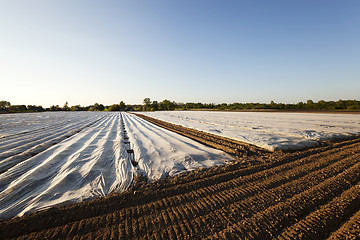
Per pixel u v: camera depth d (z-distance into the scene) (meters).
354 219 2.60
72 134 12.02
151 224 2.65
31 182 4.04
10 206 3.14
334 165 4.87
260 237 2.31
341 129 10.85
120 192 3.72
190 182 4.10
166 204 3.20
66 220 2.78
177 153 6.39
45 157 6.07
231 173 4.52
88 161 5.54
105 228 2.58
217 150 7.09
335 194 3.36
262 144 7.54
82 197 3.45
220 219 2.71
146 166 5.21
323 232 2.38
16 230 2.55
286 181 3.99
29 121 22.33
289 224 2.56
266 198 3.28
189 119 22.30
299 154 6.07
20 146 8.14
